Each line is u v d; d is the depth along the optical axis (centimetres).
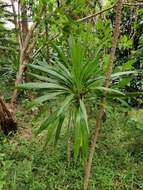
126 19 416
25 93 451
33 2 325
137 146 288
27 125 363
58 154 271
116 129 327
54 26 305
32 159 263
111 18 387
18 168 237
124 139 308
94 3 339
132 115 338
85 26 299
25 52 338
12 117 333
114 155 274
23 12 389
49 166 252
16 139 318
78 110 169
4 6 420
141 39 334
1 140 317
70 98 168
